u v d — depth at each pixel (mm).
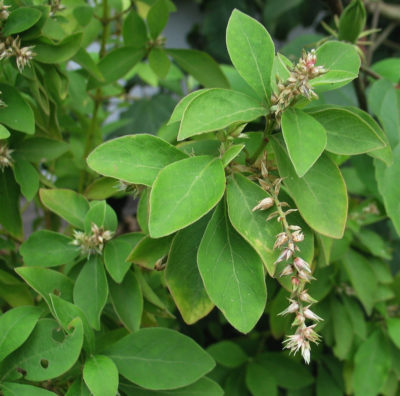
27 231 771
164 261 368
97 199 455
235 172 351
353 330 530
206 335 681
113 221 415
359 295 511
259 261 337
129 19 503
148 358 374
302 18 978
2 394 359
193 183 328
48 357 356
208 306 359
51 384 386
